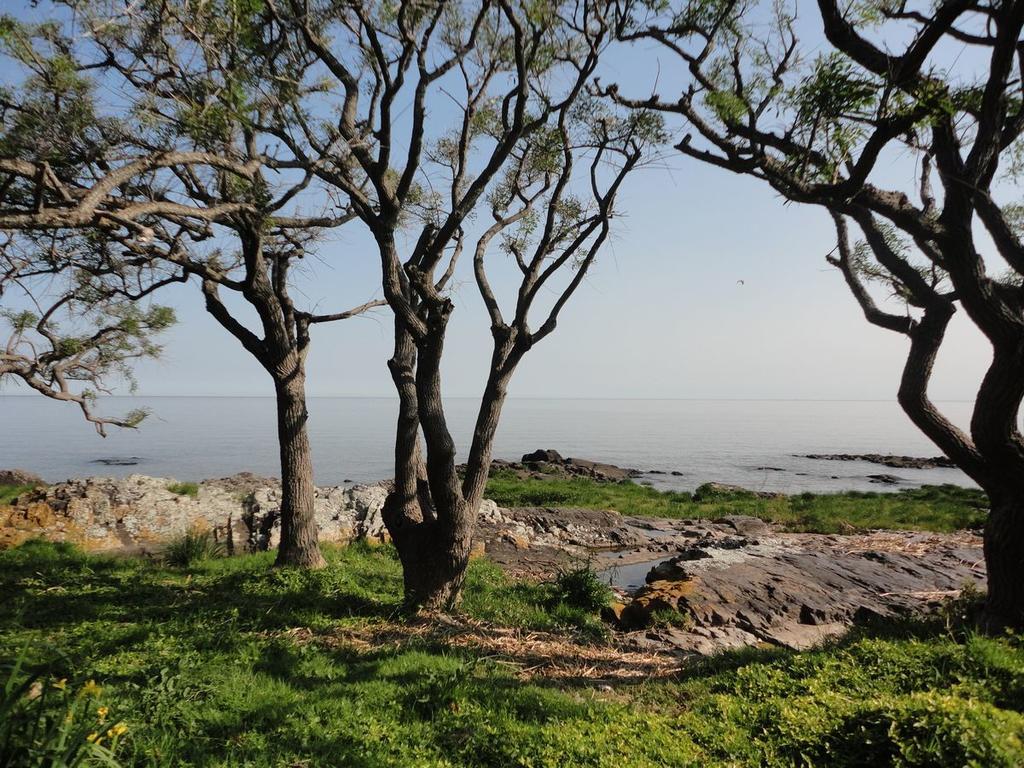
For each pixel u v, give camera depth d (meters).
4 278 10.88
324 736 5.43
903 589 12.52
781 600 11.42
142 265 11.67
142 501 16.70
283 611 9.66
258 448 83.44
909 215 7.10
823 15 7.05
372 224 9.96
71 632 8.24
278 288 12.96
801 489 46.25
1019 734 4.45
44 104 8.99
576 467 45.88
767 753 4.94
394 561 14.81
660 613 10.61
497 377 10.75
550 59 10.25
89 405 12.84
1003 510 7.34
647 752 5.11
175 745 5.01
